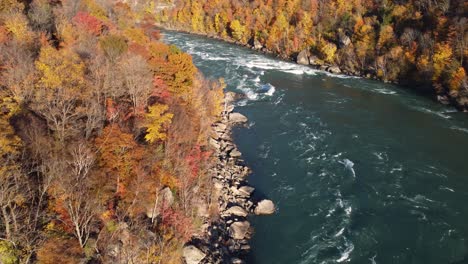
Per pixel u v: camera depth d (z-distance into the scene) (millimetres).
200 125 58188
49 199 30391
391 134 66750
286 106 80250
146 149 41250
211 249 39531
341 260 38781
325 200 48438
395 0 113625
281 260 39125
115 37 59656
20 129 33531
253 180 53188
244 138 65688
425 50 91750
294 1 142375
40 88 38812
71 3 71625
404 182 51625
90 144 36719
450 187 50375
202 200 44656
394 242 41000
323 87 93938
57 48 55625
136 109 45719
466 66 83188
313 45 123250
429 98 86750
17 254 26344
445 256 38938
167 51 70062
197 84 65688
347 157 58531
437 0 100375
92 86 43906
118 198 35625
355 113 76750
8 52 42969
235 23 152000
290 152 60688
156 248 34219
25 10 64750
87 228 31156
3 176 27656
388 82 99125
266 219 45188
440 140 64438
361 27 112438
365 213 45719
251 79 97438
